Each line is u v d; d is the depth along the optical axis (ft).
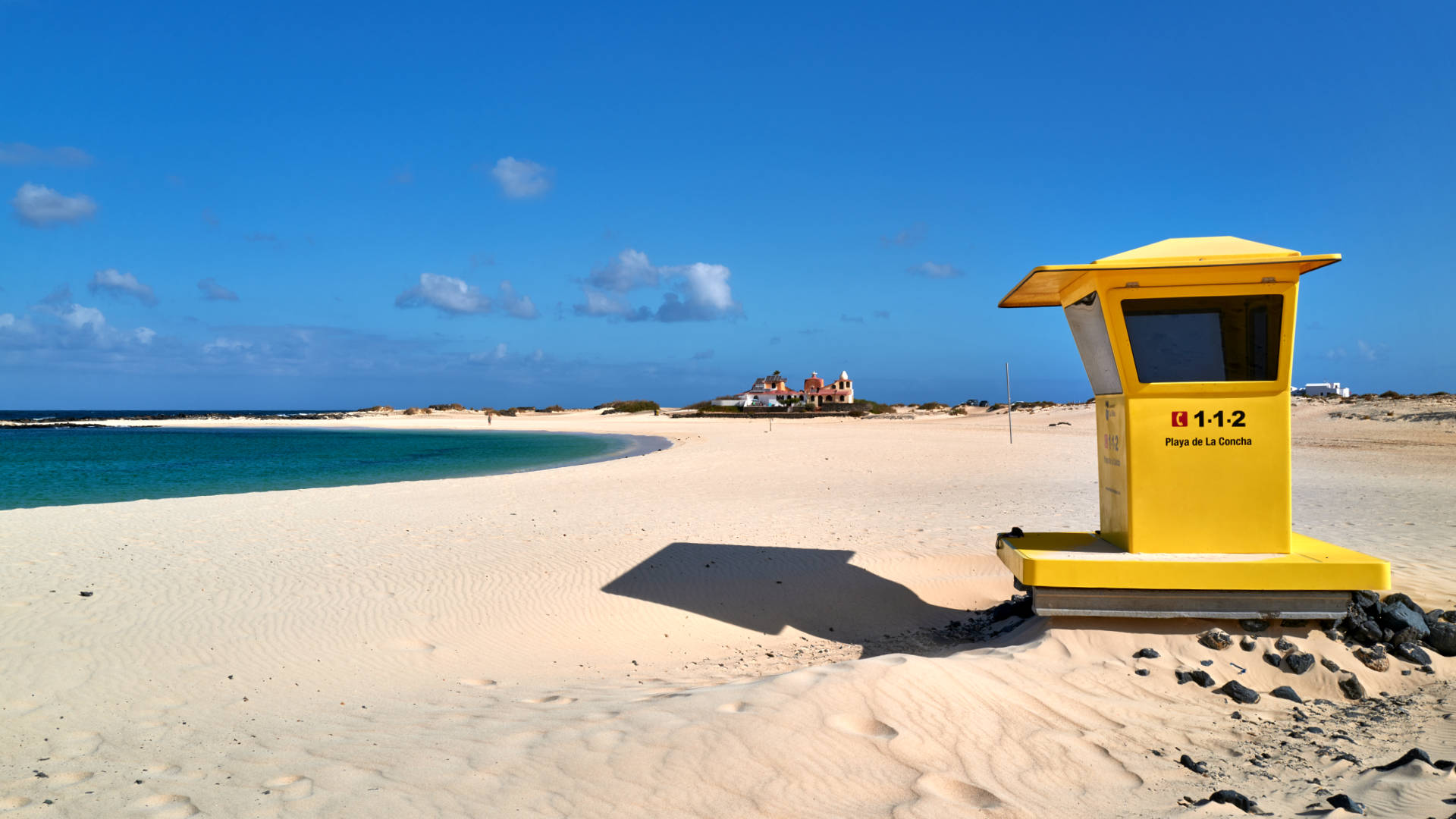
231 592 28.63
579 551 35.27
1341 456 78.54
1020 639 18.76
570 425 300.40
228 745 14.64
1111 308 18.54
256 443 198.49
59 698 18.06
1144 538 18.65
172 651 21.86
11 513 53.83
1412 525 35.04
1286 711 14.73
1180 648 16.94
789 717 13.08
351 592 28.55
